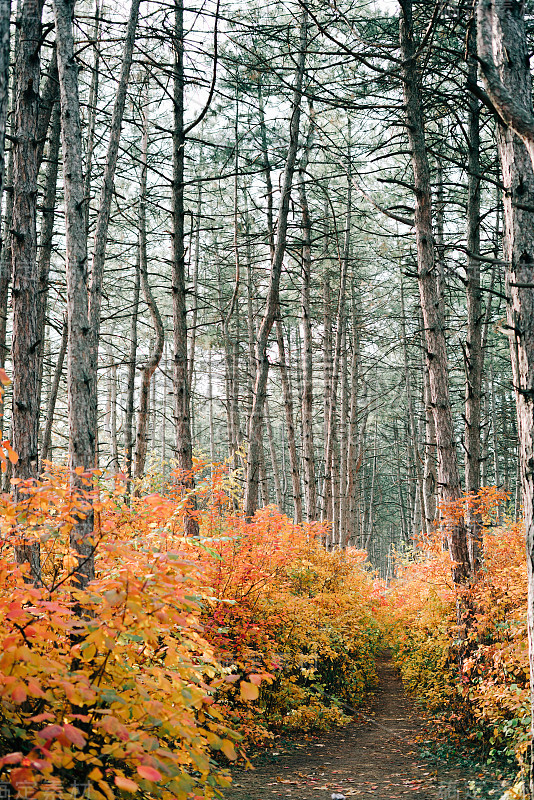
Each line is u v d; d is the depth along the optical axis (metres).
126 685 3.17
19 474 4.87
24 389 4.98
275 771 7.16
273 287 10.76
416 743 8.49
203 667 3.69
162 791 2.98
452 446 8.91
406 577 15.98
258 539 8.17
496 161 9.57
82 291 4.86
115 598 2.79
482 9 3.37
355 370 22.14
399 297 24.02
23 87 5.30
